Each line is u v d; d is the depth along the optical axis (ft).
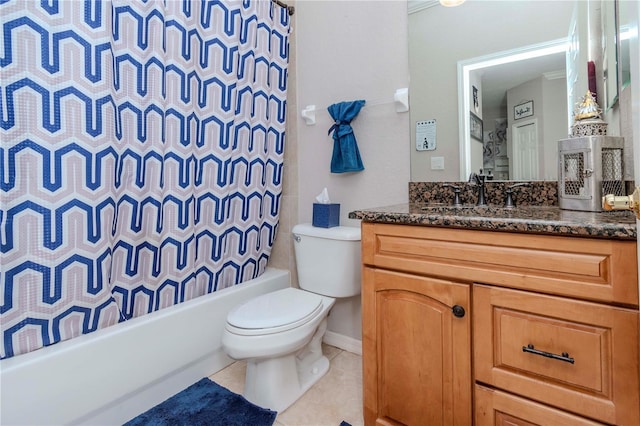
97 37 3.78
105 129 3.89
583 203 3.41
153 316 4.51
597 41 3.88
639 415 2.38
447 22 4.91
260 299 4.86
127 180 4.27
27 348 3.54
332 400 4.67
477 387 3.09
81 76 3.68
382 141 5.53
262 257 6.27
